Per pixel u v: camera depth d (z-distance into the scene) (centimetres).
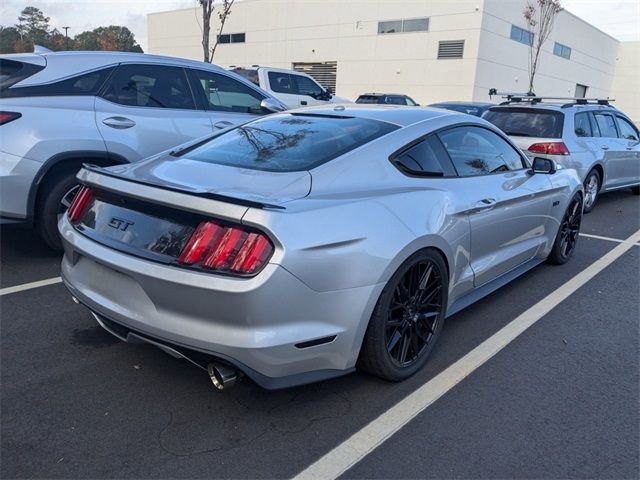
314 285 256
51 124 468
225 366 257
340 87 3450
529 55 3312
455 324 407
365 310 278
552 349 372
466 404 300
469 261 372
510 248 436
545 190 467
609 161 870
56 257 514
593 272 543
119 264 268
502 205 397
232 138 364
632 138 970
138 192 272
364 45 3281
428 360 349
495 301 456
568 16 3747
